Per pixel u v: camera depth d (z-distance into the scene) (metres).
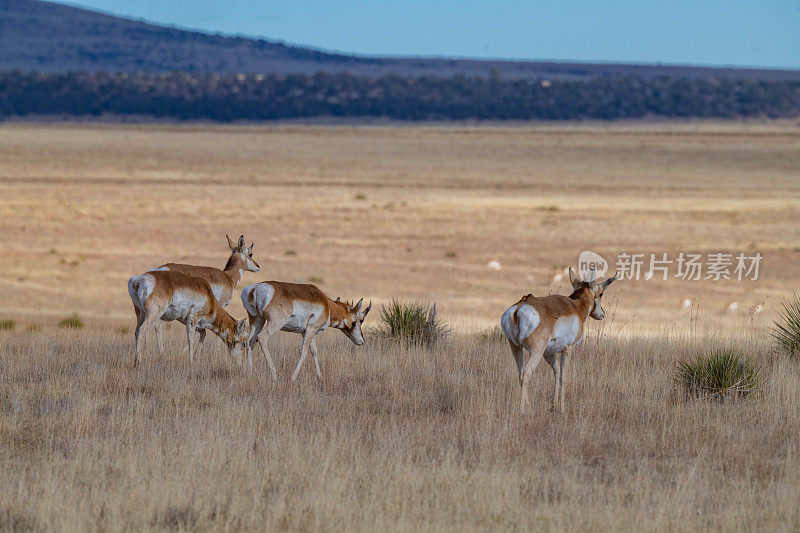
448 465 28.83
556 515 24.98
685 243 183.38
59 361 47.50
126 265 143.88
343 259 159.00
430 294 126.19
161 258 151.38
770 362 50.47
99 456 29.55
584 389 42.28
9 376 42.38
